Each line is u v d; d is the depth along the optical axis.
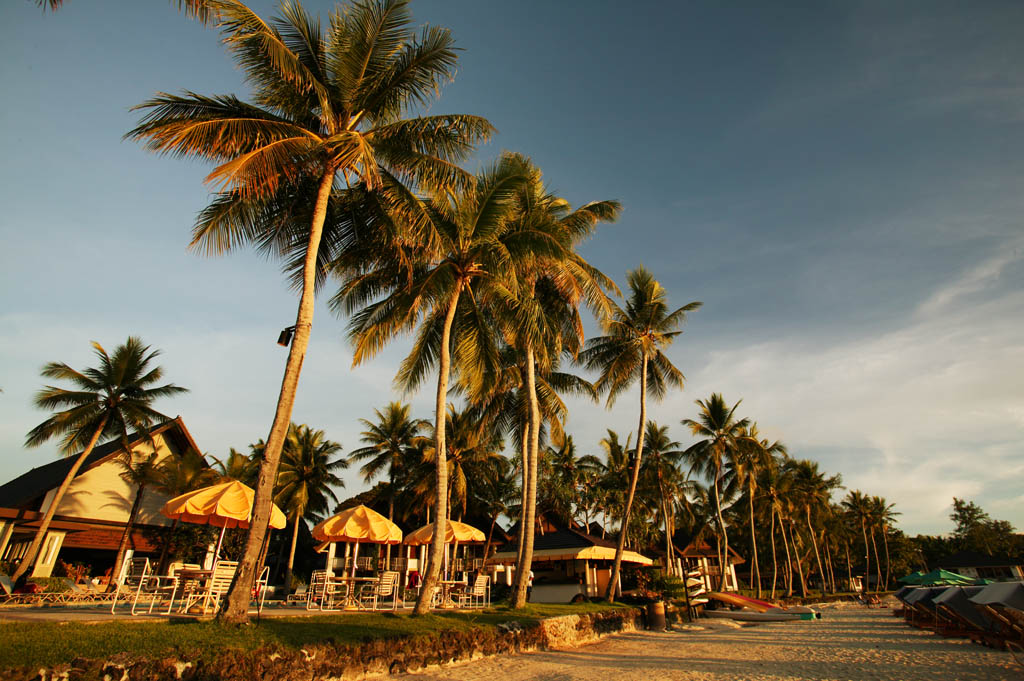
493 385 16.20
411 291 14.16
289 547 47.41
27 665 6.06
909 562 79.50
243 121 10.30
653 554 45.66
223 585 11.22
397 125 12.00
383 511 43.97
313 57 12.23
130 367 26.58
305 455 40.25
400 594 19.20
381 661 9.77
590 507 42.78
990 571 70.00
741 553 69.00
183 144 9.79
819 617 30.52
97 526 26.55
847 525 71.56
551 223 15.61
